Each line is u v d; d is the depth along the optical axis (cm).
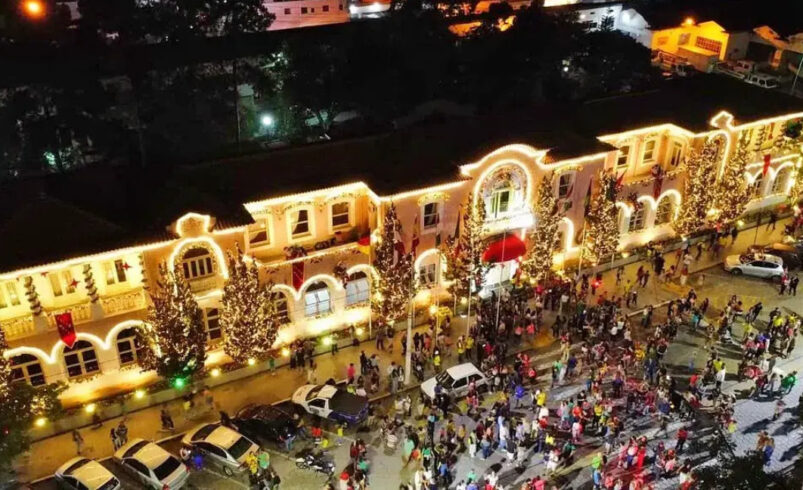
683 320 4847
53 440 3894
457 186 4506
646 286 5247
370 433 3966
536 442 3866
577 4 9906
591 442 3888
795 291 5188
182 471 3588
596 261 5228
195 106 6334
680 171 5425
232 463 3628
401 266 4419
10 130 5647
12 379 3606
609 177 4956
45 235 3653
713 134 5247
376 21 7381
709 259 5584
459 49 7412
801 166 5881
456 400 4162
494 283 5175
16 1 6316
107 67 6041
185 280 3891
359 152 4612
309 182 4297
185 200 3891
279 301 4444
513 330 4734
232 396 4231
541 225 4847
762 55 9525
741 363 4350
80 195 3984
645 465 3700
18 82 5653
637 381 4300
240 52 6538
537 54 7619
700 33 9706
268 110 6756
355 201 4481
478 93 7388
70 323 3678
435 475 3609
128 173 4256
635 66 8088
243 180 4259
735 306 4759
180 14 6638
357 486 3506
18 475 3659
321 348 4562
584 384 4306
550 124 5150
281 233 4344
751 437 3869
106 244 3700
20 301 3706
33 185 4009
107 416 4022
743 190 5641
